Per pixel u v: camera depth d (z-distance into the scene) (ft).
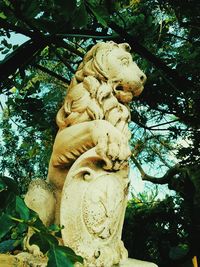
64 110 9.30
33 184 8.81
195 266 22.44
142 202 25.99
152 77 19.07
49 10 11.42
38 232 5.60
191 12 17.40
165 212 24.20
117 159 8.51
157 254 23.98
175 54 19.40
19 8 11.25
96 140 8.54
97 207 8.21
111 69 9.39
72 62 17.76
